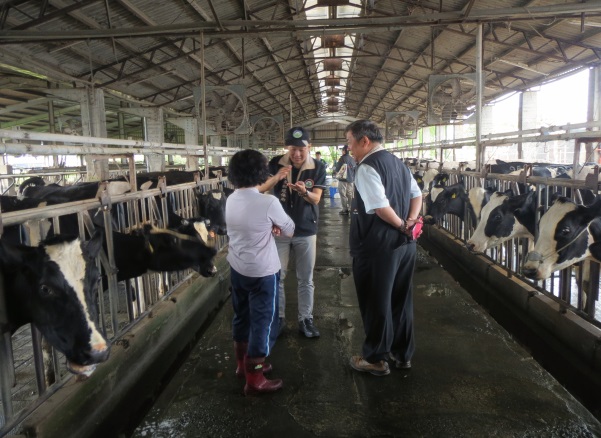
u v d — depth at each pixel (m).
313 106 28.55
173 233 3.80
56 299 2.19
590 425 2.46
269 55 13.67
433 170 9.91
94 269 2.39
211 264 4.00
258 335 2.74
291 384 2.96
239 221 2.66
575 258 3.52
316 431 2.47
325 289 5.03
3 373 2.27
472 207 5.89
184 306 4.50
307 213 3.52
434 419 2.54
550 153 17.30
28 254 2.21
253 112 23.89
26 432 2.31
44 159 18.06
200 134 16.92
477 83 7.31
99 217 4.10
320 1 9.80
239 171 2.67
